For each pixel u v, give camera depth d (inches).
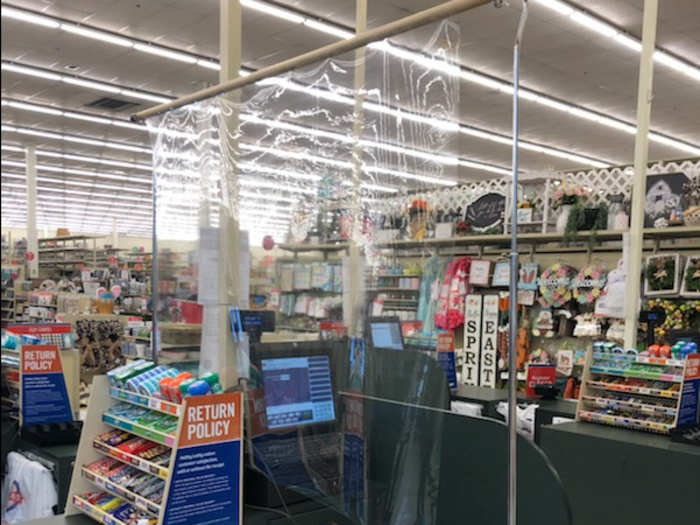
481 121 545.6
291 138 90.7
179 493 82.6
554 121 544.7
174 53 416.2
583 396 158.4
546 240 227.0
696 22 346.9
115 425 99.3
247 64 428.8
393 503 74.7
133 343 328.8
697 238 209.8
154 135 123.9
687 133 576.1
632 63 410.0
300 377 85.5
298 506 85.0
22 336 145.2
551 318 227.1
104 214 1232.8
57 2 339.6
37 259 642.8
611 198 210.5
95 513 94.3
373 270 78.2
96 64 436.5
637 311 183.8
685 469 125.2
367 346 78.7
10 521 125.3
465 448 80.9
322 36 382.9
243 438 89.6
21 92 496.7
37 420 136.9
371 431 78.0
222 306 101.5
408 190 74.5
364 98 80.1
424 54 73.1
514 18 344.2
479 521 79.1
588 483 140.7
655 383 149.6
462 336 250.1
